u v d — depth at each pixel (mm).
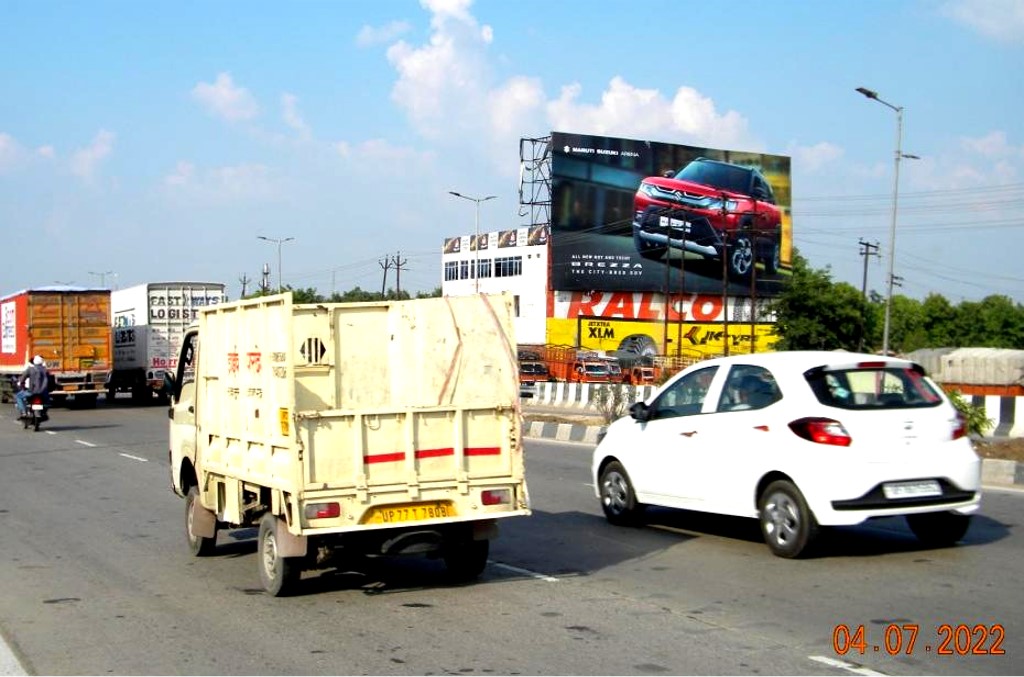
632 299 65938
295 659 6523
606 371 56906
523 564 9477
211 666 6414
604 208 63719
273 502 7922
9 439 25266
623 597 8070
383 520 7781
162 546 10883
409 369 7941
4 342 39281
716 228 66812
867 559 9234
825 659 6297
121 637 7172
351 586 8672
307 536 7809
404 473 7832
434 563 9633
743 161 67812
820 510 8828
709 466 9961
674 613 7516
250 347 8383
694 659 6340
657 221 65062
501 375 8234
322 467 7590
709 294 67062
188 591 8648
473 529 8320
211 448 9359
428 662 6395
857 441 8766
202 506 9961
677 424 10500
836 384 9148
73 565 9867
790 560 9195
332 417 7629
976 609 7445
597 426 23438
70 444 23656
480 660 6410
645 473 10930
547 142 65562
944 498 8961
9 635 7270
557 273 62750
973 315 84375
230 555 10328
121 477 17312
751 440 9461
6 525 12414
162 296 38031
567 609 7711
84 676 6258
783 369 9461
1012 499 12852
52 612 7949
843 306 56469
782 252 69125
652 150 64938
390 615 7629
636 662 6305
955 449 9062
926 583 8281
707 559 9469
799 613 7414
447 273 82750
